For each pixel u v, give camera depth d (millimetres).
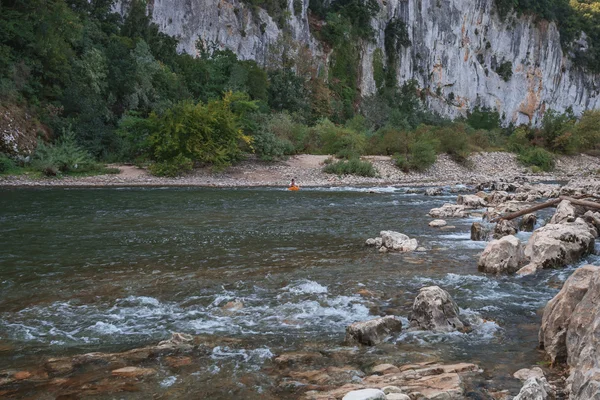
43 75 36219
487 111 87062
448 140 45438
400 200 21938
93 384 4316
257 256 9883
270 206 19219
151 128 34094
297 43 66312
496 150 52750
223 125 34031
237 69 52125
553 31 100438
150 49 48562
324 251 10398
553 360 4770
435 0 87812
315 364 4754
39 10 38031
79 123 35125
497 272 8453
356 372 4555
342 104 68875
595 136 57344
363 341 5293
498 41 96000
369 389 3717
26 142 31516
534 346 5234
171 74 46344
